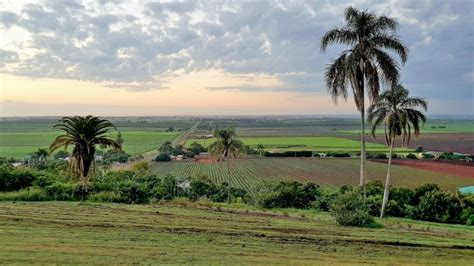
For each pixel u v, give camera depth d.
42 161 94.19
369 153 138.38
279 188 43.84
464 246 21.80
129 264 15.18
